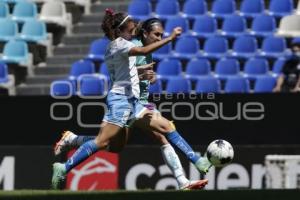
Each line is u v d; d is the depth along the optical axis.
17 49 49.56
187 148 27.69
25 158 35.44
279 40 49.47
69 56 50.28
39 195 23.06
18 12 53.47
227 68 47.62
